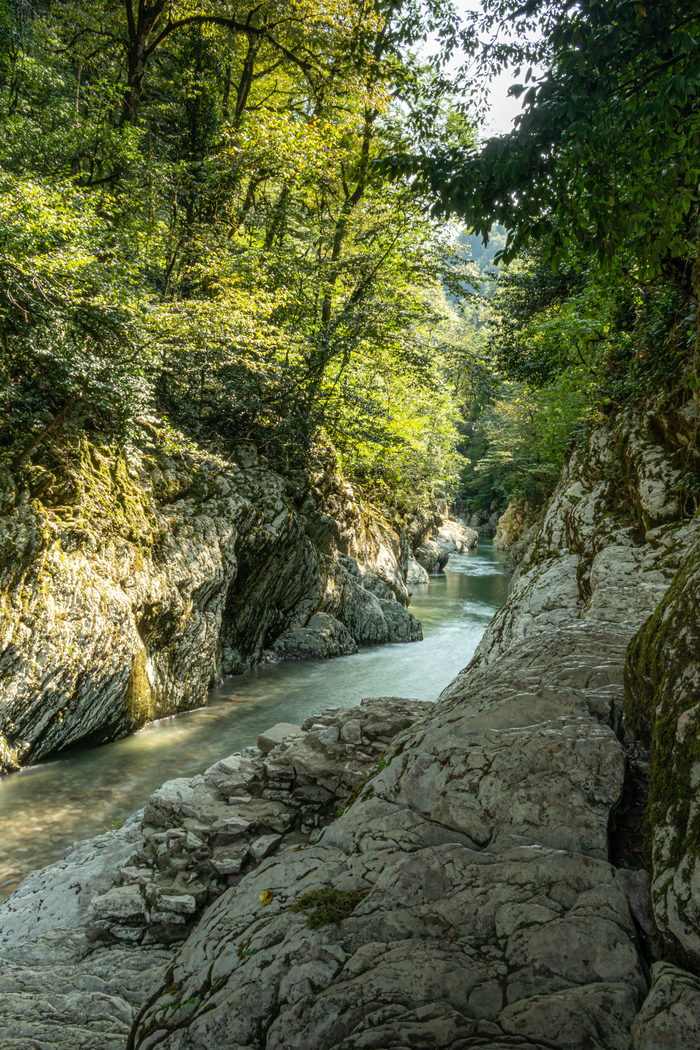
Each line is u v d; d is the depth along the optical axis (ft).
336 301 56.08
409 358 58.08
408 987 6.58
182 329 32.37
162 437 36.70
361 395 61.87
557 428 62.13
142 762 25.76
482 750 10.38
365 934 7.56
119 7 49.88
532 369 53.31
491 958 6.88
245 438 46.62
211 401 45.16
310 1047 6.22
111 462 31.91
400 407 79.61
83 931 12.54
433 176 10.59
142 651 29.63
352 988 6.69
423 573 93.35
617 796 9.12
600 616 19.07
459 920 7.51
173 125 54.08
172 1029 7.29
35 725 24.66
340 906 8.16
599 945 6.72
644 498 22.36
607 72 9.32
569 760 9.68
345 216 52.80
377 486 87.15
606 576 20.65
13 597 23.70
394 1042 5.93
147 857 14.11
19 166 35.40
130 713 28.81
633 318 30.50
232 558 38.11
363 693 37.50
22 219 24.23
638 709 10.63
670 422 22.71
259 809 15.07
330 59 50.29
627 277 22.72
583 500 28.22
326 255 58.49
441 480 110.83
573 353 44.34
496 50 11.78
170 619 32.63
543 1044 5.73
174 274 44.98
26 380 28.25
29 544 24.67
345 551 60.44
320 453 57.57
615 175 10.43
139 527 31.68
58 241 26.73
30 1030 9.25
